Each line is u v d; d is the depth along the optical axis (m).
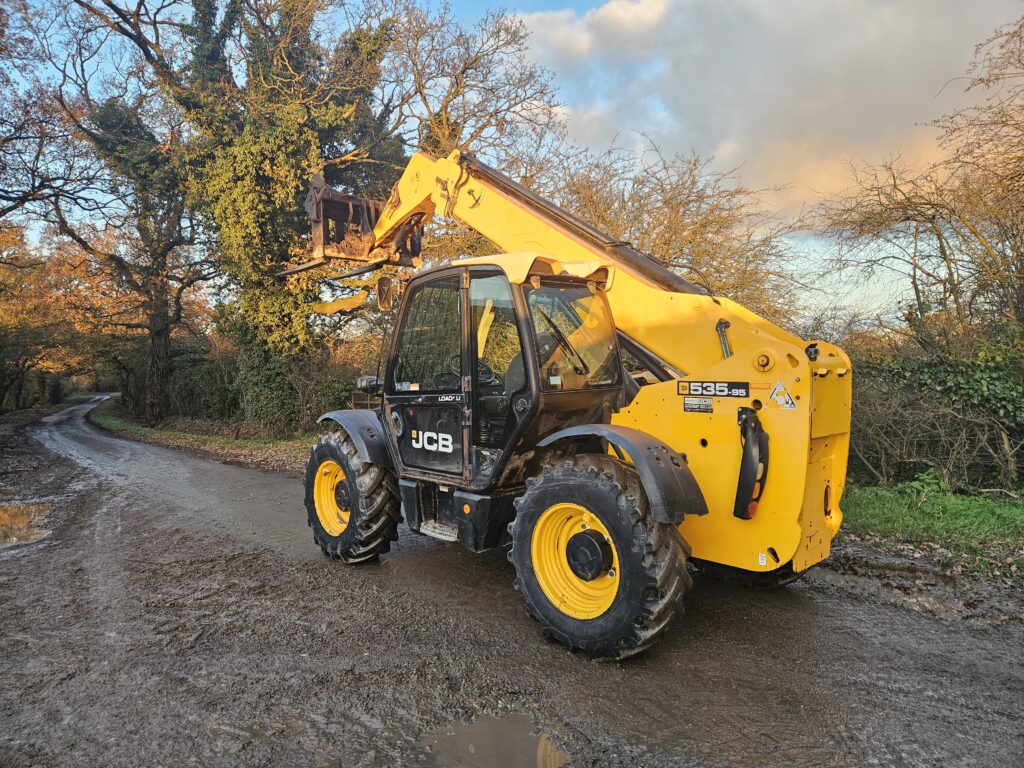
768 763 2.54
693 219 10.97
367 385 5.09
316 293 16.77
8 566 5.57
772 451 3.38
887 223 8.87
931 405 7.09
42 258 26.39
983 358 7.19
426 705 3.05
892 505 6.26
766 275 10.50
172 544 6.16
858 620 3.96
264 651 3.68
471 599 4.43
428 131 17.55
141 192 21.75
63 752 2.72
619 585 3.30
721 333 3.78
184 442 17.55
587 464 3.54
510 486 4.24
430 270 4.46
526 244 4.98
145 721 2.96
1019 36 7.52
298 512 7.56
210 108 16.48
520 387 3.90
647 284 4.18
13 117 18.59
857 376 7.70
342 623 4.06
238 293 17.61
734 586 4.55
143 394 34.09
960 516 5.91
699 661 3.43
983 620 3.95
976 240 8.52
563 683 3.22
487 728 2.85
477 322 4.18
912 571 4.75
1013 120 7.76
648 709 2.96
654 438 3.56
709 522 3.62
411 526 4.64
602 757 2.60
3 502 8.84
